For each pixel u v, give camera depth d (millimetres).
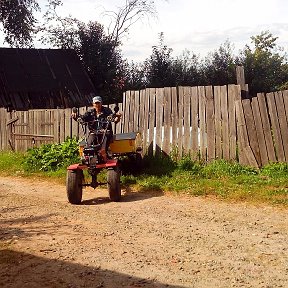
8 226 6789
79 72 23641
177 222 6727
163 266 4969
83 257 5309
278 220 6660
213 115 10266
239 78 10508
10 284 4617
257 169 9648
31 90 21344
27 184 10398
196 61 25828
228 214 7082
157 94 11031
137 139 10258
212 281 4535
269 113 9703
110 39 25938
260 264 4953
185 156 10555
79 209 7762
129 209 7637
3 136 15141
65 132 13141
